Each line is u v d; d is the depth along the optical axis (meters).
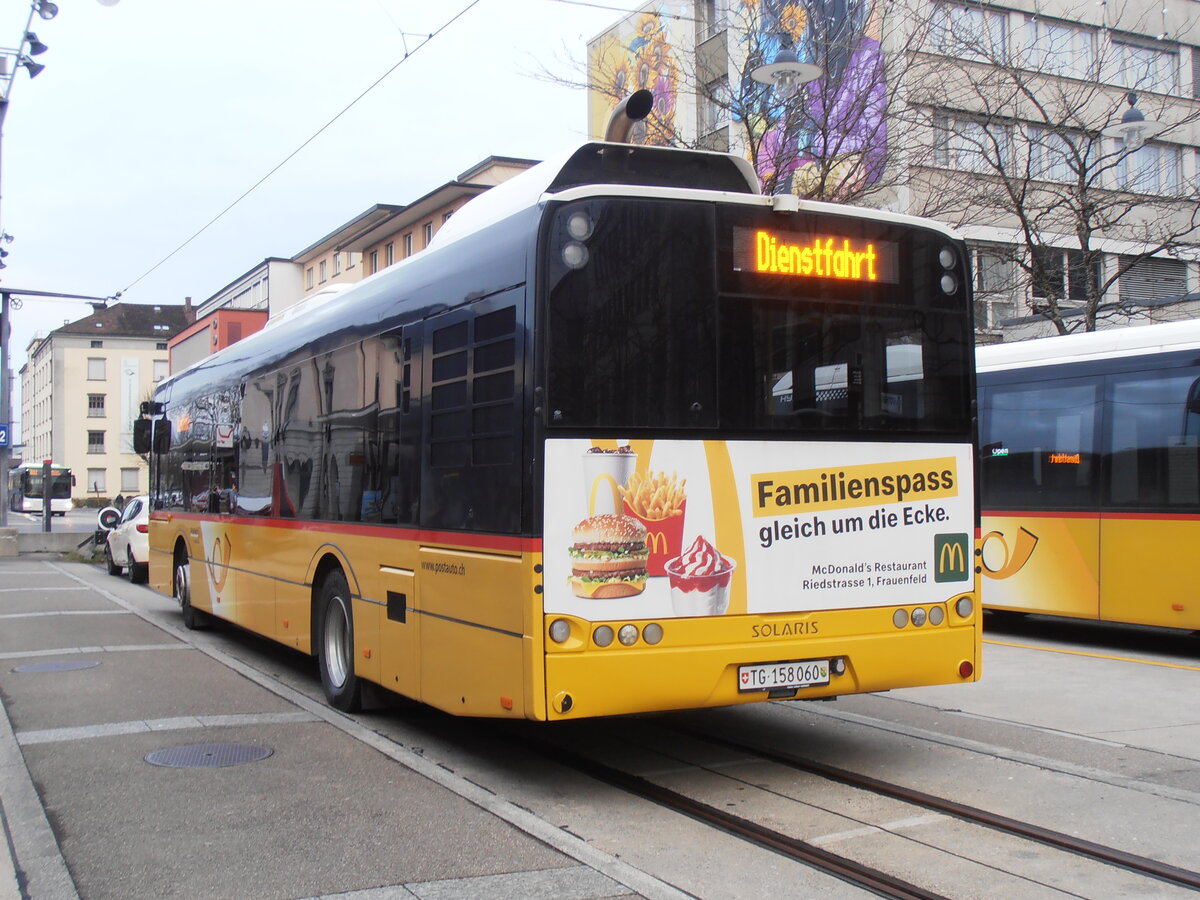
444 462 6.31
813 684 5.89
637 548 5.51
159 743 7.16
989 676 9.56
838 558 5.98
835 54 16.48
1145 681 9.27
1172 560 10.25
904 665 6.12
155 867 4.83
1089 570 10.98
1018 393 11.87
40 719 7.91
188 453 12.95
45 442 106.38
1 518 27.89
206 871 4.77
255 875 4.71
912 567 6.18
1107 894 4.44
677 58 19.58
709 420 5.71
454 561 6.12
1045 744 6.96
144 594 17.81
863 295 6.15
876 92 17.56
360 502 7.62
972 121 19.08
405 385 6.94
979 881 4.58
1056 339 11.64
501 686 5.58
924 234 6.36
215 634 12.68
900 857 4.89
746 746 6.96
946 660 6.25
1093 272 18.61
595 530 5.44
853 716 7.88
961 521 6.35
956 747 6.91
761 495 5.80
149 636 12.54
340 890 4.52
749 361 5.83
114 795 5.95
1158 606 10.36
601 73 22.77
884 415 6.15
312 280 60.94
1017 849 4.98
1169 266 26.02
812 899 4.40
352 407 7.88
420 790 6.03
